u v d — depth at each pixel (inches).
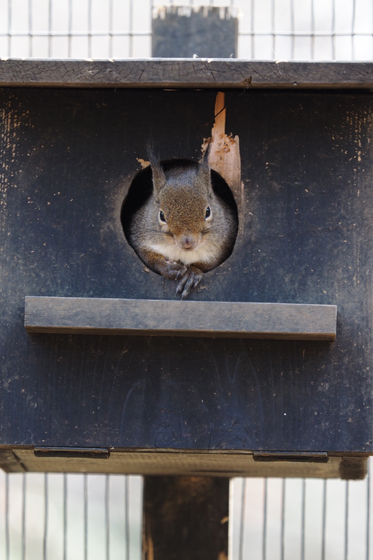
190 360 314.2
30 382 313.6
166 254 349.1
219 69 302.7
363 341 312.8
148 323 302.4
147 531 364.2
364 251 317.1
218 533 362.9
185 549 362.0
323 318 300.7
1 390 313.1
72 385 313.6
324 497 382.3
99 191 323.6
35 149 323.0
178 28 385.7
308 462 321.7
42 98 323.3
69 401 313.1
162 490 367.2
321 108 321.7
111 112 324.8
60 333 312.8
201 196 334.0
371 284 315.6
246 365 313.4
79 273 320.5
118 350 314.8
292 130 322.0
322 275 317.4
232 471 357.1
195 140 324.8
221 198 368.5
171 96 324.8
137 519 557.0
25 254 320.2
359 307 314.8
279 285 318.3
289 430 310.0
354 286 315.9
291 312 301.3
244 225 321.4
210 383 313.1
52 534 536.4
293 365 312.8
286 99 322.3
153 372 313.9
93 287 319.9
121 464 350.3
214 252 349.7
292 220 320.5
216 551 361.7
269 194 322.0
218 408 312.0
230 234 355.3
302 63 301.3
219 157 324.8
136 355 314.5
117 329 303.4
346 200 319.6
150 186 382.3
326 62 301.3
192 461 336.2
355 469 345.4
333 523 530.3
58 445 311.1
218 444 310.0
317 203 320.2
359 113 320.2
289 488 563.5
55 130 323.6
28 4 470.3
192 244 330.0
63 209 322.3
